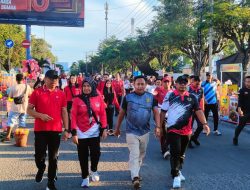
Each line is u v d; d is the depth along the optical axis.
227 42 37.28
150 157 9.27
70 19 30.12
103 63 83.19
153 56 54.19
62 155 9.46
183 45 37.75
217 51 37.66
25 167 8.20
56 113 6.48
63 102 6.60
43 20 29.75
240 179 7.31
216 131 12.84
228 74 30.00
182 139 6.95
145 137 6.78
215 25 27.75
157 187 6.78
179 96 6.89
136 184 6.49
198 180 7.24
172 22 39.22
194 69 38.12
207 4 31.81
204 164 8.57
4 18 29.25
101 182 7.07
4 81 20.59
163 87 9.79
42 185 6.90
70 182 7.10
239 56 30.22
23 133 10.48
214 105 12.66
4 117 13.83
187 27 36.59
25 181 7.15
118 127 7.01
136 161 6.68
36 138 6.48
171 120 6.87
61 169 8.05
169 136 6.91
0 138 11.50
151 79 14.60
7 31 42.31
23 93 11.29
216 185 6.90
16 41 44.94
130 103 6.72
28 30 29.70
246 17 26.52
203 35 34.69
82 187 6.77
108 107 12.61
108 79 12.71
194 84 10.54
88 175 6.84
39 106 6.41
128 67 76.44
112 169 8.05
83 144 6.77
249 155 9.58
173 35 36.19
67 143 11.02
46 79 6.44
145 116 6.69
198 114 6.91
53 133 6.46
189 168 8.20
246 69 28.61
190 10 39.31
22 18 29.48
